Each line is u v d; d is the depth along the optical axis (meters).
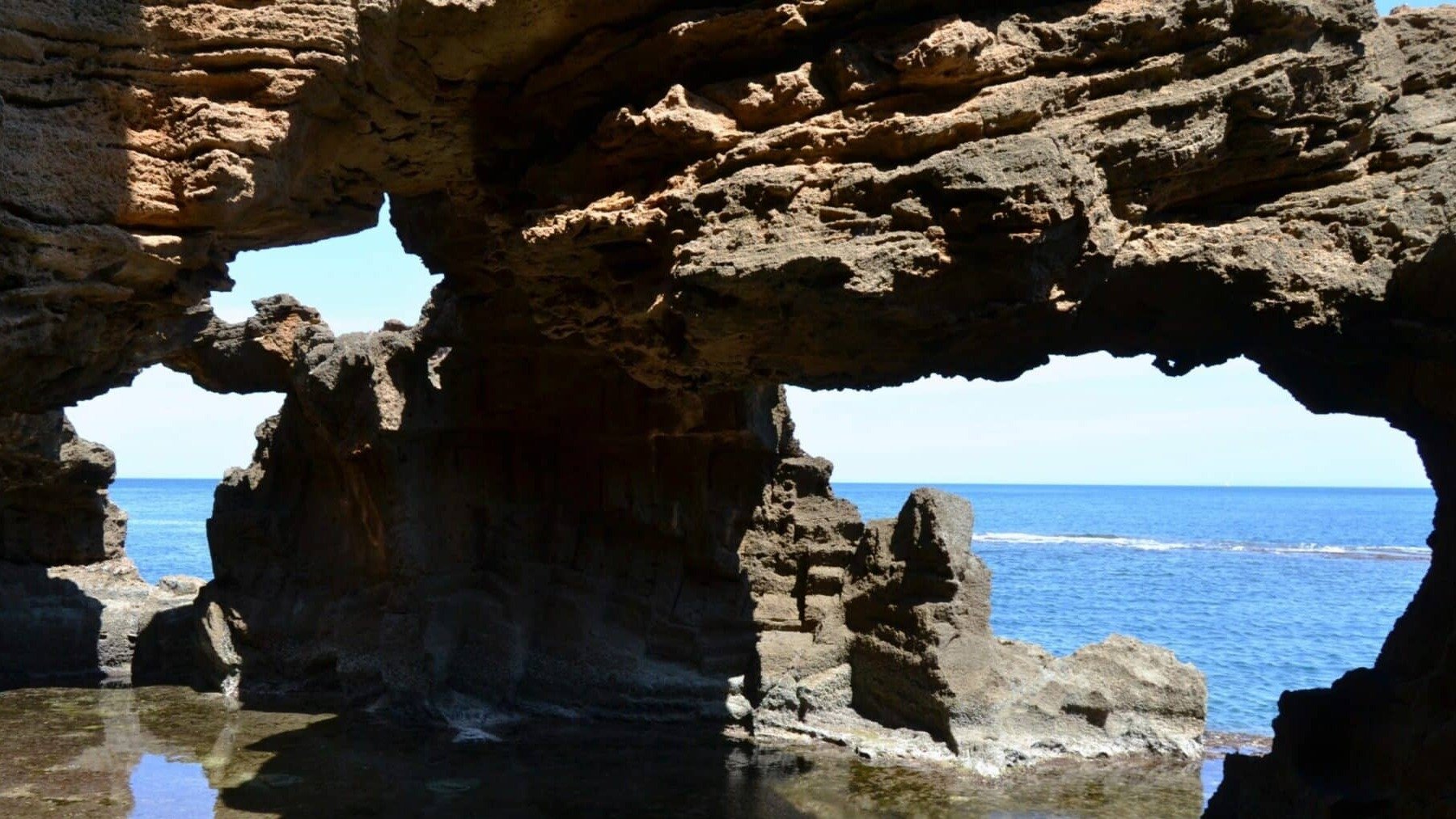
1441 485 11.53
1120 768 18.27
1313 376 12.38
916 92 11.00
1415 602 11.59
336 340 22.34
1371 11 11.04
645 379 15.37
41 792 16.36
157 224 11.50
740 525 22.52
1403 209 11.01
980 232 10.28
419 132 13.97
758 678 21.27
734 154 11.54
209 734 19.94
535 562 22.62
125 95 11.15
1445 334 10.30
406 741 19.53
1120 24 10.67
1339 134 11.34
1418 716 10.06
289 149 12.05
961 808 16.12
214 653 23.72
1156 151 10.70
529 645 22.03
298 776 17.30
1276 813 11.23
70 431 25.58
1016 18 10.95
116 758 18.27
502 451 23.08
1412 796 9.86
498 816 15.53
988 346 12.05
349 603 22.83
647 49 12.14
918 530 19.98
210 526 25.03
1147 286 11.58
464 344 22.28
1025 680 19.50
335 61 11.74
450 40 12.48
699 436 21.98
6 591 24.39
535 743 19.61
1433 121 11.47
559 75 12.89
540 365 22.36
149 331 12.80
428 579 21.77
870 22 11.28
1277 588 52.91
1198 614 42.81
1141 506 191.50
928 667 19.11
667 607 22.22
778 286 10.84
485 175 14.63
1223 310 11.65
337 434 21.98
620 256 12.95
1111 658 20.17
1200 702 19.69
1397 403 11.42
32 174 10.59
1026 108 10.56
